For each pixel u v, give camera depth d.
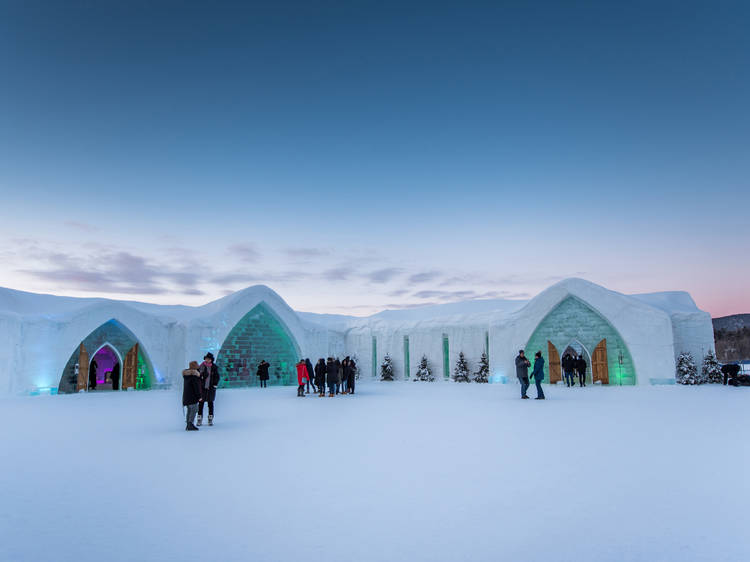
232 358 30.12
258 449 8.57
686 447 8.34
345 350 37.25
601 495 5.67
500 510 5.18
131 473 6.93
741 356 71.12
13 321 22.45
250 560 4.00
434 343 32.97
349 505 5.40
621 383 26.23
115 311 26.25
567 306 28.30
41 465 7.46
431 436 9.70
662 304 27.88
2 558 4.09
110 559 4.05
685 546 4.23
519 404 15.79
